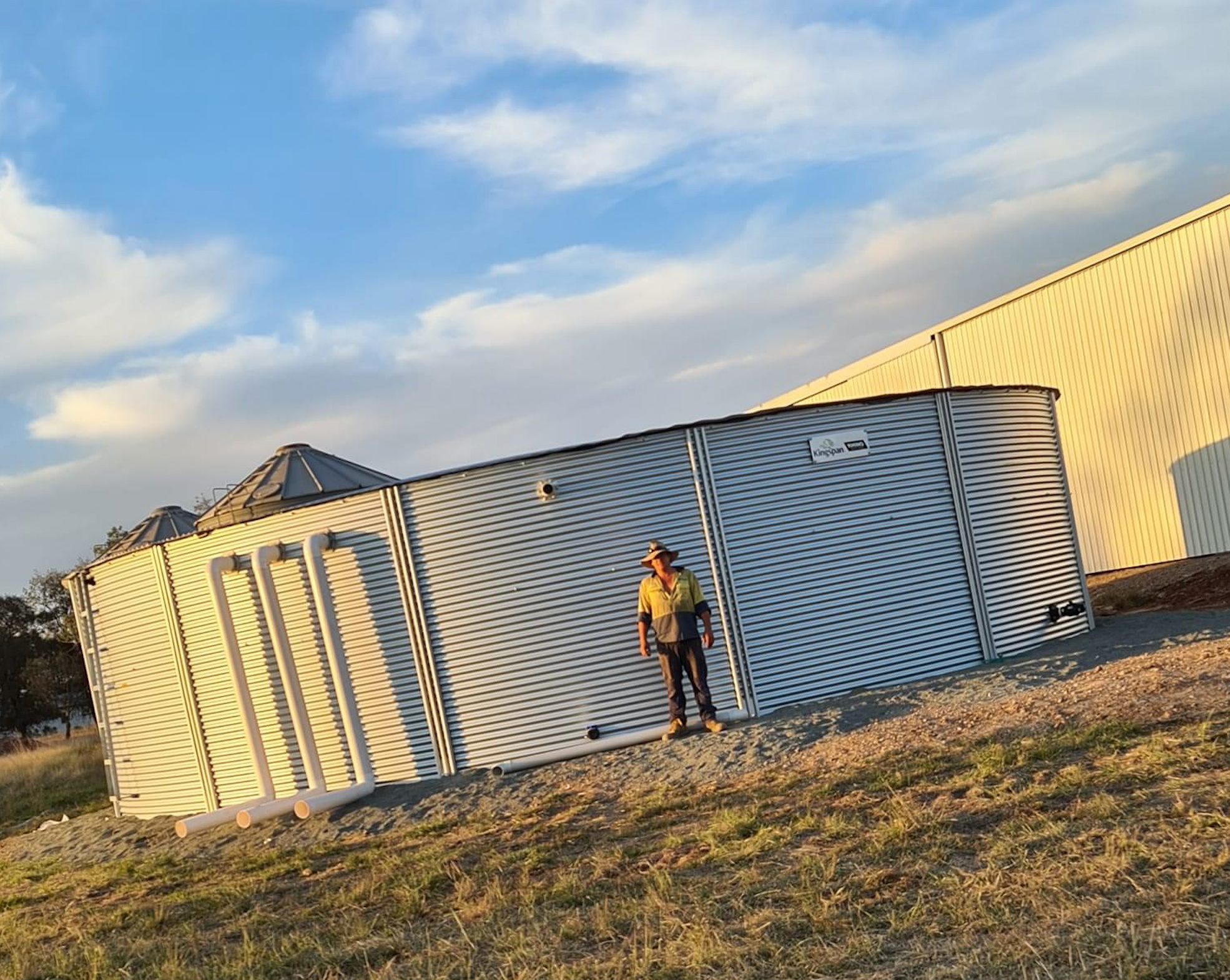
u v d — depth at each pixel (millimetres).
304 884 9180
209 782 13812
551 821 9734
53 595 49156
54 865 12820
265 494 15500
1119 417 21953
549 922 6715
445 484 12195
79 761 25250
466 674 12133
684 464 12227
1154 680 9758
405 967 6324
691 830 8492
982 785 7879
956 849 6715
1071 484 23234
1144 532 21750
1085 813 6785
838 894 6156
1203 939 4781
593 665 12031
